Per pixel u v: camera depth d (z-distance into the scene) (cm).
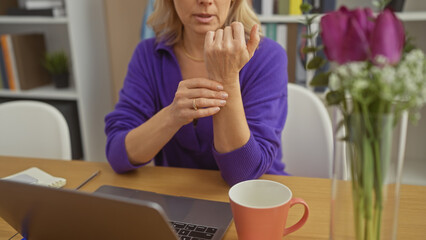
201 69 123
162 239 56
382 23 48
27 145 140
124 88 125
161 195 90
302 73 202
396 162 54
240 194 74
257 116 106
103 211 54
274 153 103
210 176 102
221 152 95
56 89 255
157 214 50
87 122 249
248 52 87
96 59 253
